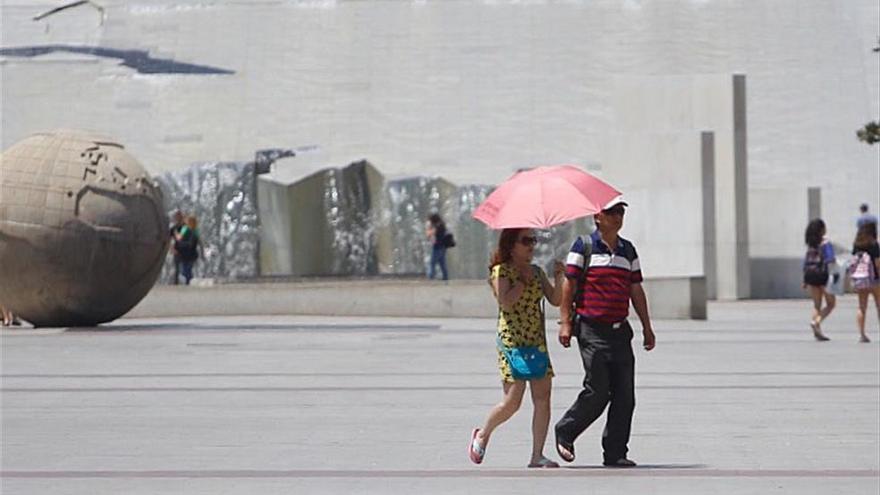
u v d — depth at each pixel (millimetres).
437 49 165375
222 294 107062
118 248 85500
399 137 153750
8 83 166375
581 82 159000
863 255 79375
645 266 120188
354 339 84375
